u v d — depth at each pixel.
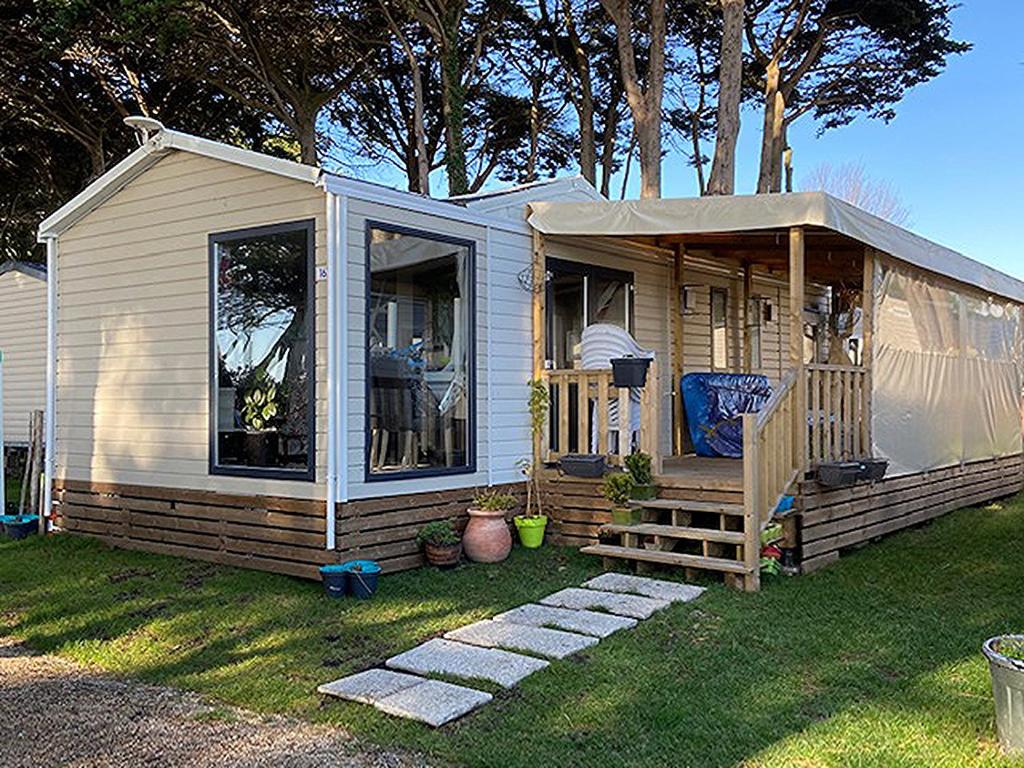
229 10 14.15
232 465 6.85
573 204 7.75
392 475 6.56
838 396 7.44
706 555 6.40
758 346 11.30
